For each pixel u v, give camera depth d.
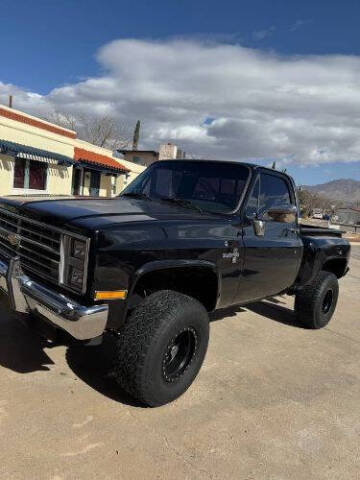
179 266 3.39
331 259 5.89
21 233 3.55
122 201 4.09
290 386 4.05
